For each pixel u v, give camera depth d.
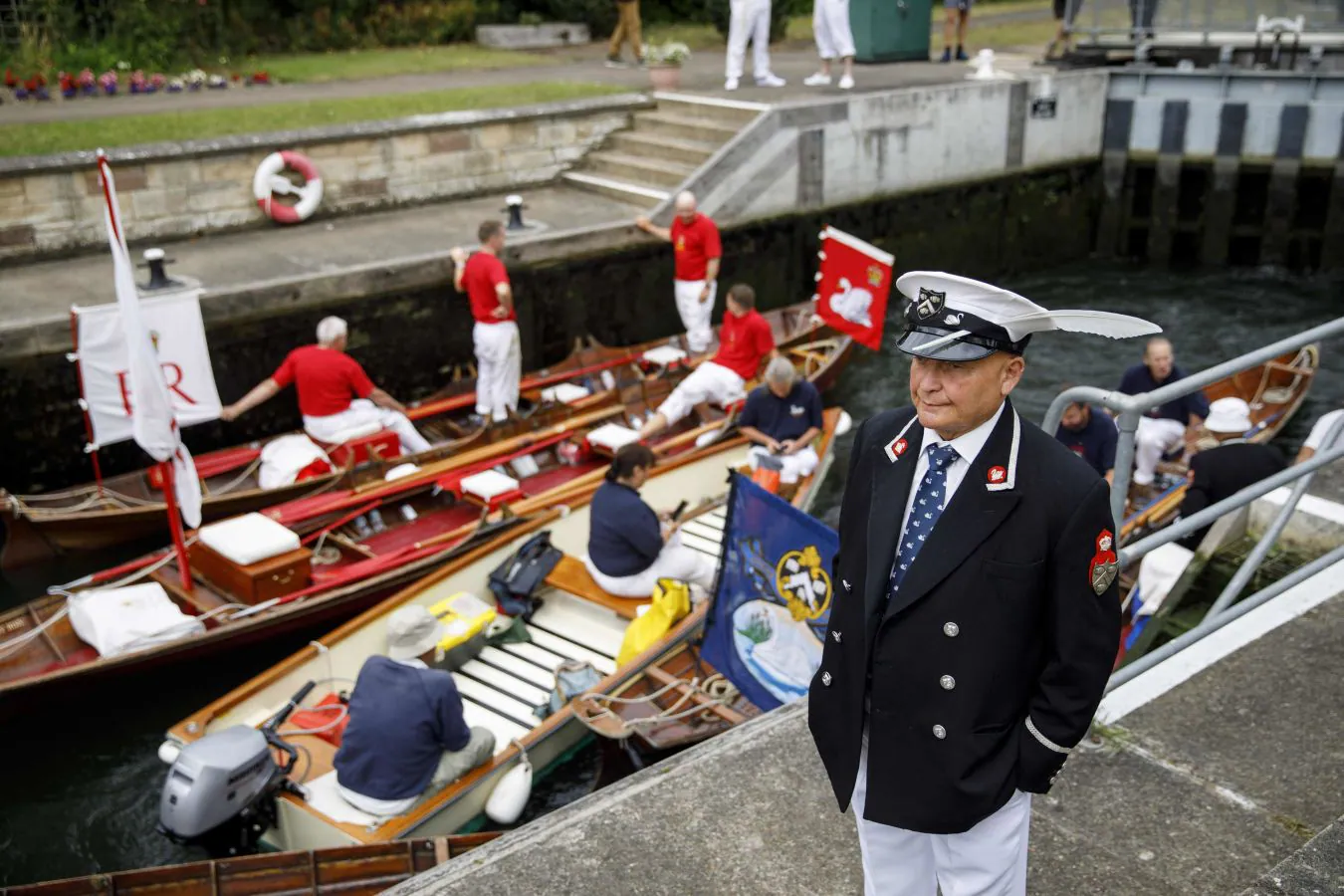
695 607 7.21
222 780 5.57
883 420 2.28
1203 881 2.96
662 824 3.21
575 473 10.15
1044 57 19.12
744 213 15.24
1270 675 3.77
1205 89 17.36
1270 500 5.39
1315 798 3.23
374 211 14.62
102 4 19.33
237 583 7.73
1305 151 16.80
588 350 12.12
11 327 10.21
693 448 10.20
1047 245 18.69
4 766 7.10
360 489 9.06
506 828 6.13
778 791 3.31
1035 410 12.18
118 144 13.20
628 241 14.00
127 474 10.13
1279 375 11.38
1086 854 3.05
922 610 2.11
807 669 5.69
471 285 10.77
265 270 12.10
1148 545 3.13
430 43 23.61
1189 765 3.37
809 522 5.55
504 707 6.89
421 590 7.51
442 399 11.38
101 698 7.38
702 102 16.02
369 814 5.75
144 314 8.80
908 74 18.75
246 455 9.97
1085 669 2.02
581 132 16.09
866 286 10.43
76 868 6.38
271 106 15.95
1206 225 18.00
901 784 2.18
